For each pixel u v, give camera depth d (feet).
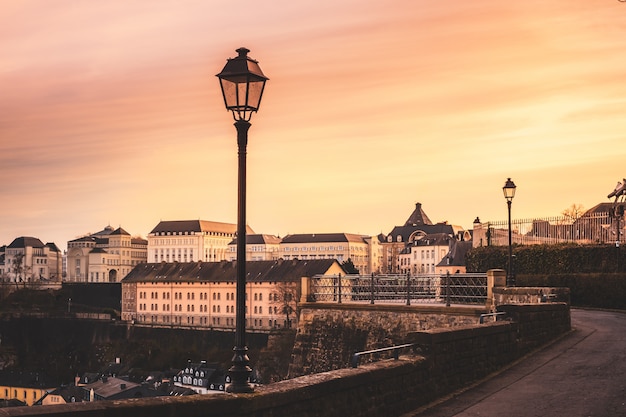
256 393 36.27
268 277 565.94
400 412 47.91
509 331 66.33
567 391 52.70
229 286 614.34
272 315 557.33
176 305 638.94
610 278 123.44
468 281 110.22
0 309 642.22
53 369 525.34
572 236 142.31
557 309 80.48
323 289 123.34
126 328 577.43
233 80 39.24
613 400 49.03
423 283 116.98
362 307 112.27
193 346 524.52
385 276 114.83
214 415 33.73
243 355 38.52
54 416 27.40
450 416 47.01
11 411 26.78
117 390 396.37
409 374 49.32
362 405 43.91
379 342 108.58
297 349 120.37
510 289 97.71
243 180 39.55
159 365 481.46
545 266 137.59
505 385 56.54
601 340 76.89
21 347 577.84
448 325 100.17
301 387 38.52
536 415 46.09
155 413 31.22
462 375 56.85
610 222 136.26
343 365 113.50
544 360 66.33
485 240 158.81
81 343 575.38
